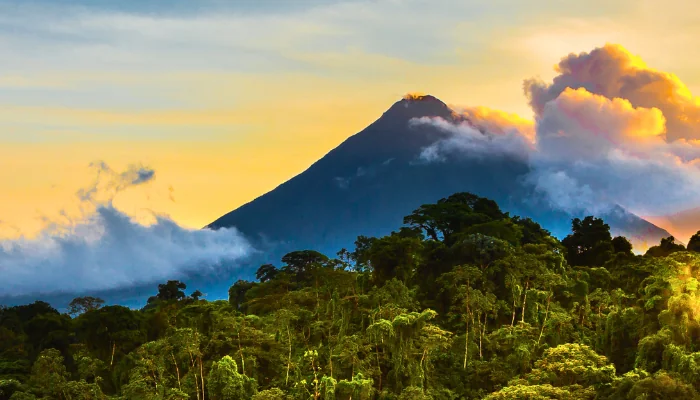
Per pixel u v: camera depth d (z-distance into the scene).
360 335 115.94
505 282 128.50
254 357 113.94
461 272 126.81
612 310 119.62
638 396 83.94
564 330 118.62
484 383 110.94
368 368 108.81
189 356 114.94
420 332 110.38
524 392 88.88
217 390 106.19
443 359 115.94
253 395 104.31
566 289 133.88
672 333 100.50
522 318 125.06
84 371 119.25
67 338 139.38
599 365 97.94
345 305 124.75
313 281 159.25
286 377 113.06
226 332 119.00
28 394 107.62
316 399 101.44
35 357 136.12
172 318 143.50
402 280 137.88
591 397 91.25
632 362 108.12
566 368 95.00
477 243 138.12
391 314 115.75
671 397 84.75
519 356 108.75
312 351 108.62
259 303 149.50
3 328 146.12
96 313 141.38
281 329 122.75
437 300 132.25
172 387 111.75
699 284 107.94
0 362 130.62
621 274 144.62
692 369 89.75
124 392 107.12
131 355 121.19
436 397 105.88
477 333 120.69
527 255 135.00
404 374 107.88
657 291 112.38
